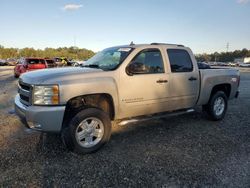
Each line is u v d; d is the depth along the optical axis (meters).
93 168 3.75
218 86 6.45
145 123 6.13
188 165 3.87
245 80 19.47
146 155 4.24
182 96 5.55
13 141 4.77
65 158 4.08
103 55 5.38
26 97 4.26
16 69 18.70
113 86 4.48
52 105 3.98
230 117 6.86
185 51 5.69
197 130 5.63
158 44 5.34
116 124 5.98
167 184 3.34
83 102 4.44
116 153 4.32
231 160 4.06
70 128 4.13
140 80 4.82
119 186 3.28
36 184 3.29
